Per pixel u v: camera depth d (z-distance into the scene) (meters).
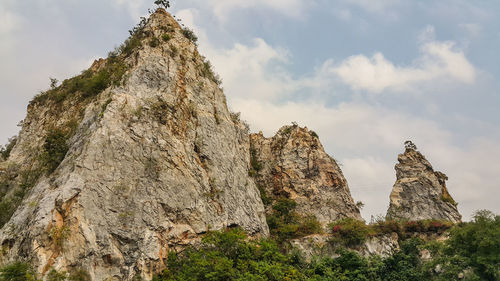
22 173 51.03
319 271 46.09
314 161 74.50
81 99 58.06
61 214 39.28
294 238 58.56
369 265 47.44
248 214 53.56
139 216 42.62
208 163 52.34
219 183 51.78
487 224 43.59
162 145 48.25
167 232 43.69
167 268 41.59
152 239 41.91
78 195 40.66
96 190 41.97
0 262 37.28
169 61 57.81
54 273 35.31
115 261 39.03
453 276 42.94
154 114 50.38
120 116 48.34
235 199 52.75
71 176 41.78
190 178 48.75
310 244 56.69
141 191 44.34
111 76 57.00
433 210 70.38
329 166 74.31
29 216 40.16
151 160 46.75
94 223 39.94
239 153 60.19
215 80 66.31
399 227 59.59
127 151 46.09
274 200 69.56
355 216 70.62
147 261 40.41
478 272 41.59
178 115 52.56
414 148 79.69
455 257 43.16
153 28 64.44
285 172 73.38
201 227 46.38
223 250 43.88
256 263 41.19
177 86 55.50
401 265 47.69
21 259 36.97
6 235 39.34
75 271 36.75
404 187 74.19
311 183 71.81
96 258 38.22
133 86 52.56
